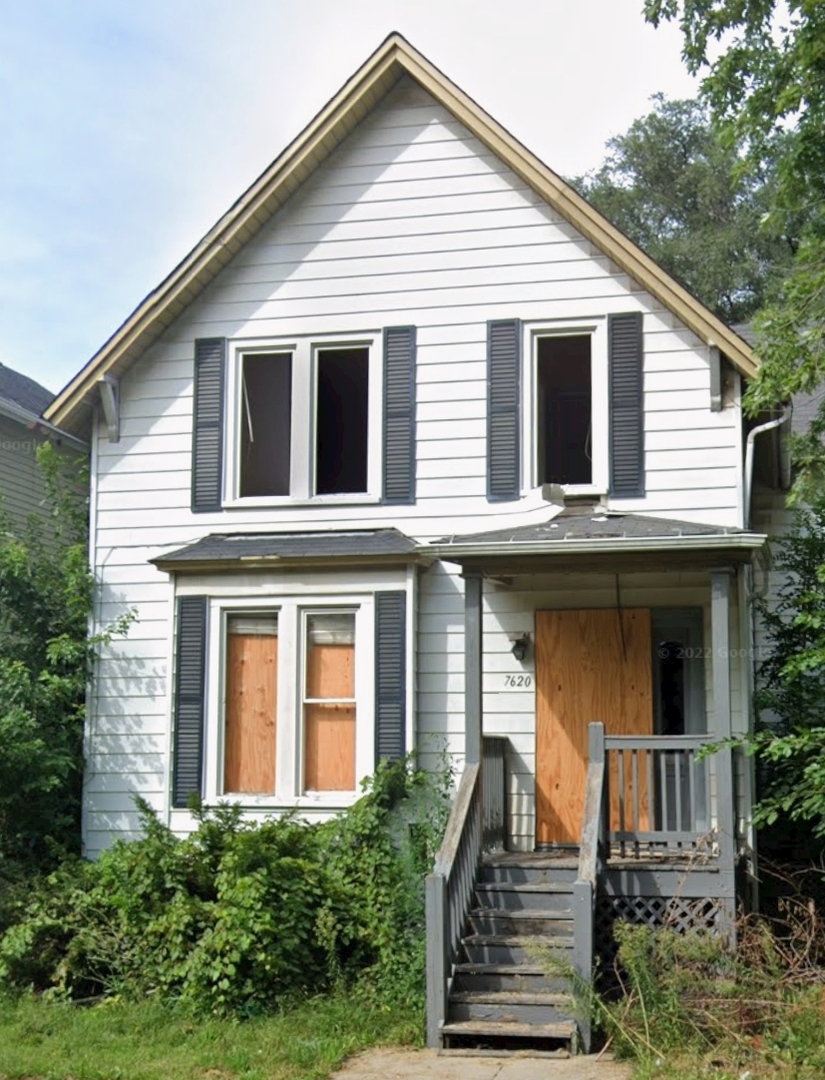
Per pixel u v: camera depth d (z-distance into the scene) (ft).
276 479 49.24
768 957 34.73
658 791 44.42
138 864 41.37
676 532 39.86
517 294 47.16
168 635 48.37
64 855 45.14
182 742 46.83
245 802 45.91
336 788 45.93
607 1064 32.55
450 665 46.09
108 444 50.14
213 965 38.14
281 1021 36.58
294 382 48.75
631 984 35.65
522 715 45.88
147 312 48.85
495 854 43.27
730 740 37.24
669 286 44.91
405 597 45.60
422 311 47.91
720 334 44.47
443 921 35.65
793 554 48.01
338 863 42.06
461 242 47.91
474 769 40.88
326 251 49.01
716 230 128.16
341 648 46.62
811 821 44.29
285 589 46.50
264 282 49.39
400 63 47.67
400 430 47.55
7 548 50.44
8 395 71.10
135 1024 36.60
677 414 45.39
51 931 41.68
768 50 39.75
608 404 45.88
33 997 39.91
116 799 48.03
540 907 39.42
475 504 46.68
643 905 38.78
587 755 45.24
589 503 45.57
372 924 40.01
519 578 46.34
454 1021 35.35
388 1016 36.91
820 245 40.09
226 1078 31.22
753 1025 32.99
